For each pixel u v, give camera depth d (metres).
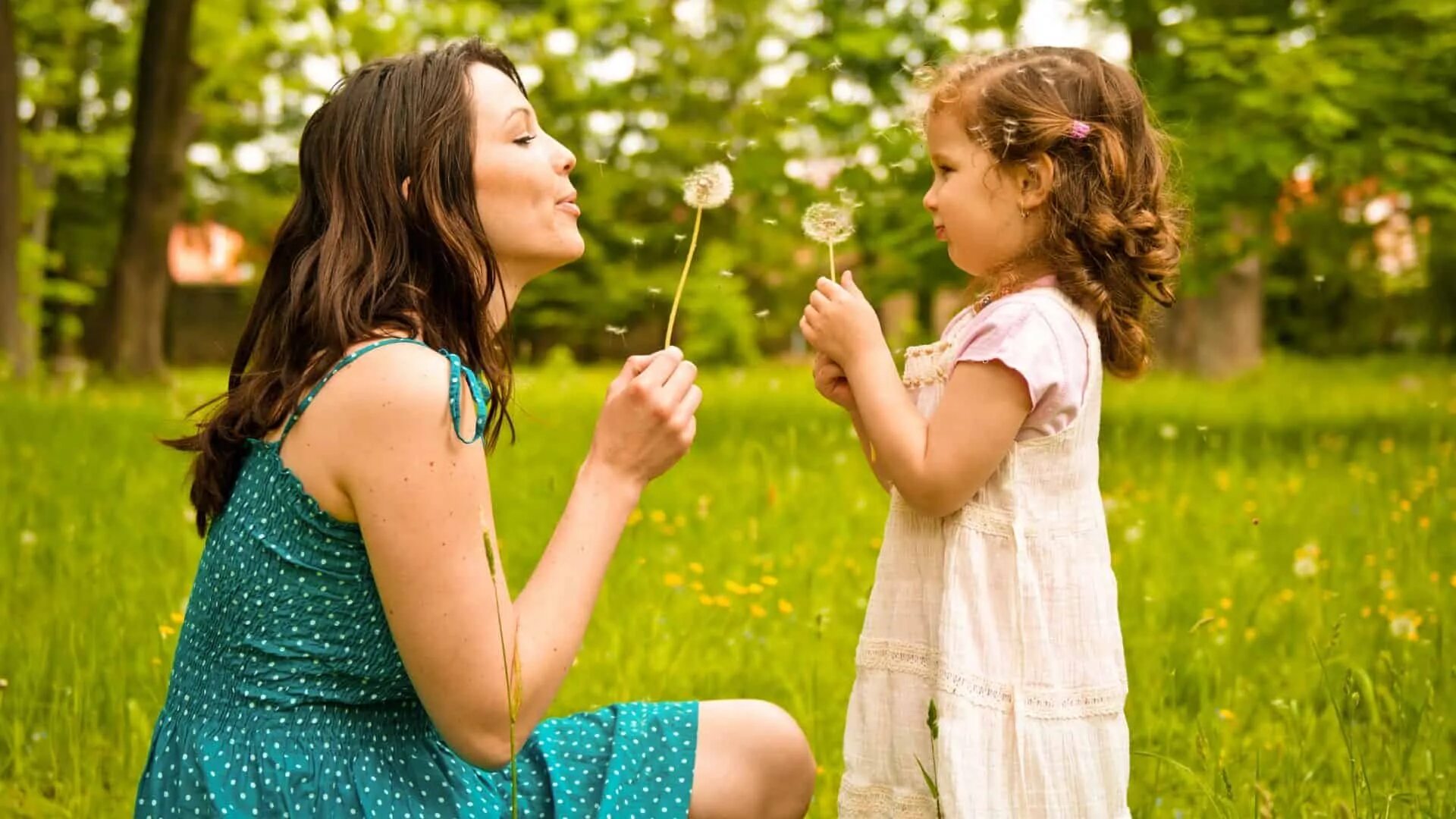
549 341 29.70
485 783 2.06
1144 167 2.33
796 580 4.59
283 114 26.77
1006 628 2.13
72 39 21.78
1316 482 6.52
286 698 1.88
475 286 2.00
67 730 3.11
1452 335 29.55
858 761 2.25
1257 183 8.92
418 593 1.81
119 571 4.43
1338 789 2.94
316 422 1.84
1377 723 3.04
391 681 1.93
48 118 24.11
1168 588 4.34
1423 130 9.02
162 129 16.88
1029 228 2.24
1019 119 2.19
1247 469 7.16
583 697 3.51
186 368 33.00
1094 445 2.24
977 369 2.12
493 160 2.02
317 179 2.02
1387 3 9.03
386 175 1.97
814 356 2.36
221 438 1.94
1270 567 4.80
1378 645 3.68
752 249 24.95
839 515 5.50
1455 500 5.37
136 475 6.29
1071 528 2.17
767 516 5.39
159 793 1.90
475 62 2.08
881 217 9.70
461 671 1.83
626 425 2.00
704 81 24.34
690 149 23.16
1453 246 23.80
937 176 2.34
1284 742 3.15
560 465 7.11
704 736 2.20
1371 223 12.99
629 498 2.01
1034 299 2.19
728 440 7.87
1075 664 2.15
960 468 2.11
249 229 29.19
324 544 1.86
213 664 1.91
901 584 2.23
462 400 1.86
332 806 1.87
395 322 1.91
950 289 9.93
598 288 26.14
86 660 3.52
